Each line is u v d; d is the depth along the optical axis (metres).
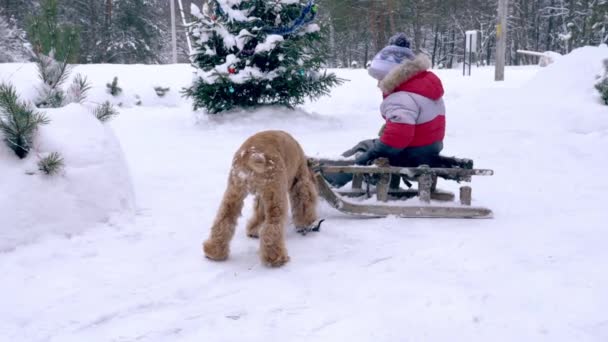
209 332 3.21
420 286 3.81
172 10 28.33
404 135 5.25
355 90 14.16
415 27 40.00
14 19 20.06
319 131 10.06
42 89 6.04
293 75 10.68
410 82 5.40
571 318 3.38
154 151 8.29
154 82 15.02
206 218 5.22
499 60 15.05
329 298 3.63
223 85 10.38
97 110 5.88
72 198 4.67
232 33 10.68
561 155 7.79
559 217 5.34
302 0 10.85
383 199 5.45
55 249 4.26
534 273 4.02
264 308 3.49
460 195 5.46
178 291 3.69
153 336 3.16
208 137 9.49
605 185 6.41
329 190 5.14
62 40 6.15
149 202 5.70
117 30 34.34
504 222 5.23
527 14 43.94
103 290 3.68
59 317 3.33
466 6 41.47
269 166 4.11
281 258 4.11
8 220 4.24
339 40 39.56
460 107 11.28
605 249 4.48
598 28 23.20
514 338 3.17
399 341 3.12
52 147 4.82
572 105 9.86
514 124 9.68
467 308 3.49
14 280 3.76
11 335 3.13
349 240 4.72
